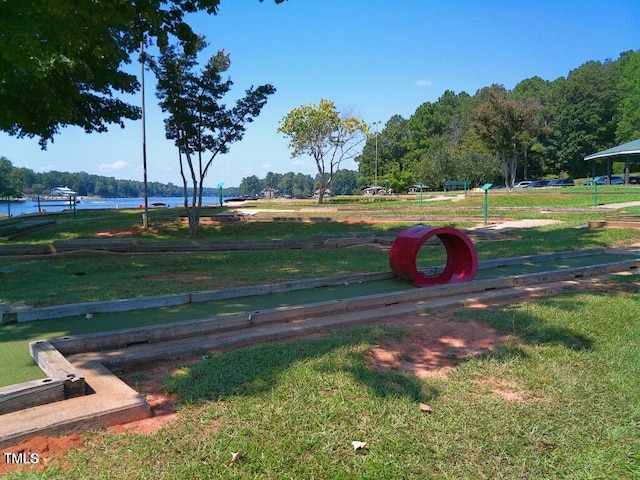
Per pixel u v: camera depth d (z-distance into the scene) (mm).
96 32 8992
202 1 8766
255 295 6805
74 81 13289
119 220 21016
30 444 2889
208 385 3719
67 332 5008
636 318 5746
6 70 9617
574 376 4129
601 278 8391
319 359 4262
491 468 2848
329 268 9227
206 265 9961
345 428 3172
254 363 4148
